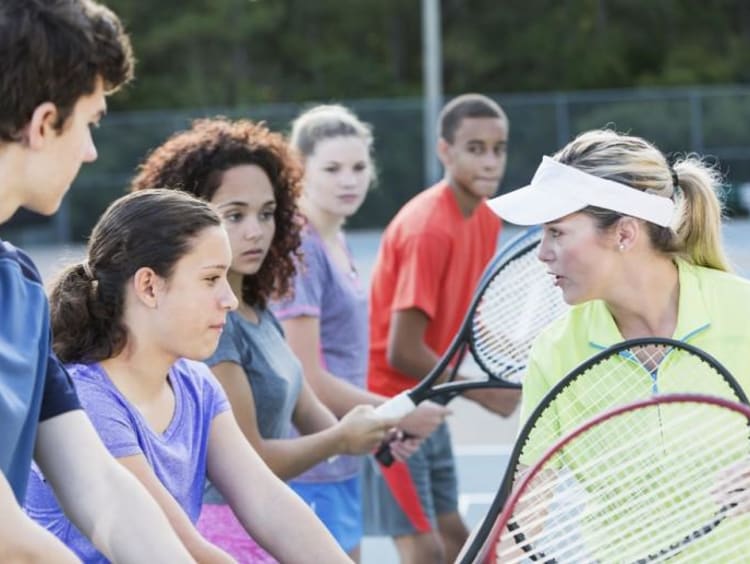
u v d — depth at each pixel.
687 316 4.19
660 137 33.72
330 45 50.22
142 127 34.50
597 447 4.15
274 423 5.37
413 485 7.46
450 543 7.77
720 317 4.20
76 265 4.05
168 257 3.93
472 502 11.03
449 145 7.59
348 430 5.36
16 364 2.90
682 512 3.94
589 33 48.44
